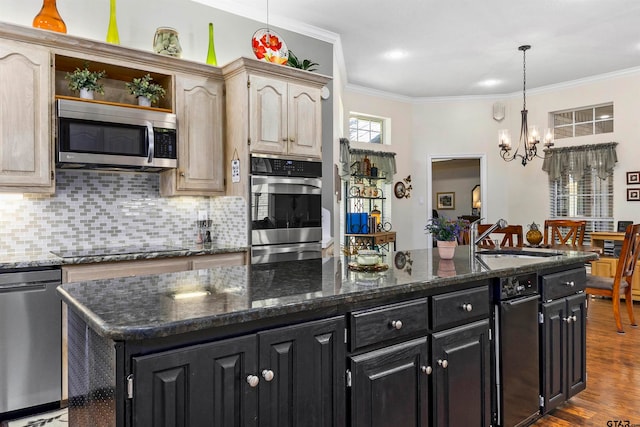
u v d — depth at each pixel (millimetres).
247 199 3340
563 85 6172
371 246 5910
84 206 3195
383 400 1519
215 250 3178
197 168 3398
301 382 1311
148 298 1347
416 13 3984
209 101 3469
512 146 6762
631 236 3793
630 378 2861
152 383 1050
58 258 2588
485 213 6867
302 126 3697
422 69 5598
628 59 5207
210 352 1136
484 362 1910
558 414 2357
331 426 1380
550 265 2254
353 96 6324
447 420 1734
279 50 3777
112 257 2723
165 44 3240
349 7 3855
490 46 4793
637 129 5461
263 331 1238
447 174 10969
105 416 1074
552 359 2258
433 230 2404
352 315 1451
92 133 2854
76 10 3078
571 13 3986
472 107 6922
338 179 4930
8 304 2359
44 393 2469
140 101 3197
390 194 6770
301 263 2221
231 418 1167
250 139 3359
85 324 1305
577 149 5949
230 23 3803
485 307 1932
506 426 1989
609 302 5195
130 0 3311
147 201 3494
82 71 2934
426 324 1676
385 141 6816
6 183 2574
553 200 6340
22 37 2625
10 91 2588
